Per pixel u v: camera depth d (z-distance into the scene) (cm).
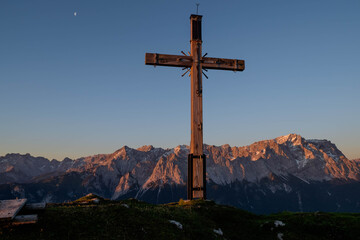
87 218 1773
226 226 2552
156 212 2272
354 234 2302
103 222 1770
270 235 2445
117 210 2019
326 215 2661
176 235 1883
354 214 2723
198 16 3741
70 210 1888
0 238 1288
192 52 3694
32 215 1459
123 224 1808
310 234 2409
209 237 2117
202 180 3441
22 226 1433
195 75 3650
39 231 1440
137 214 2047
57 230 1512
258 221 2673
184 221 2259
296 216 2691
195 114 3578
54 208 1923
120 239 1602
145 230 1806
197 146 3516
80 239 1483
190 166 3450
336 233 2358
